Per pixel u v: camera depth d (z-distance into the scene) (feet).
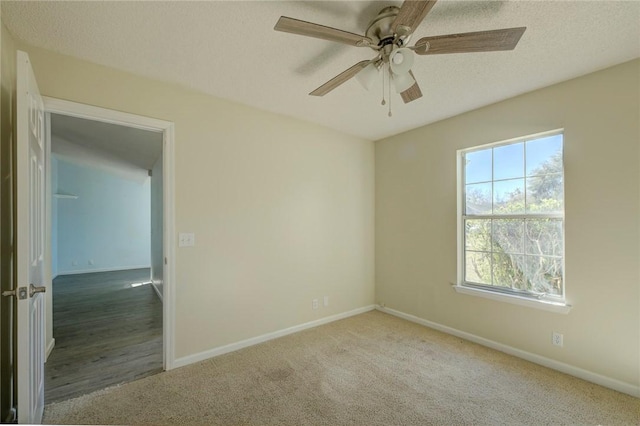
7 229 5.29
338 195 11.80
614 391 6.75
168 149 7.80
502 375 7.48
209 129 8.50
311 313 10.90
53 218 20.76
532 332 8.23
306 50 6.27
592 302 7.19
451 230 10.21
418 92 6.30
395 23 4.42
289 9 5.03
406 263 11.76
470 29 5.55
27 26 5.43
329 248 11.49
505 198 9.01
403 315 11.84
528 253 8.48
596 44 6.00
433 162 10.80
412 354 8.64
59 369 7.79
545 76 7.36
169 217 7.80
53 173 20.40
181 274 7.98
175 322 7.86
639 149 6.56
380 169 12.91
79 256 23.25
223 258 8.74
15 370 5.53
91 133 12.44
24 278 4.45
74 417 5.85
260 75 7.38
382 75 7.02
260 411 6.07
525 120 8.34
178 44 6.07
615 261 6.86
